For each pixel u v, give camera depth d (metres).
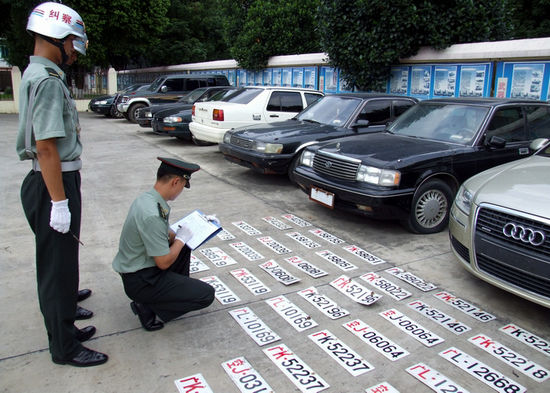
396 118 6.68
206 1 30.11
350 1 10.11
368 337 3.15
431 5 9.37
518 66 8.18
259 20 15.55
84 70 23.67
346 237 5.10
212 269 4.22
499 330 3.26
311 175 5.59
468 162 5.23
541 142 4.68
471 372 2.78
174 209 6.07
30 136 2.52
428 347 3.04
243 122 9.13
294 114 9.59
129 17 22.36
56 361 2.80
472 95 8.99
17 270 4.15
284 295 3.74
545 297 3.12
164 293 3.01
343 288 3.84
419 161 4.91
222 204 6.34
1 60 30.20
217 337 3.13
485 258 3.52
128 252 2.99
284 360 2.88
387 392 2.60
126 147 11.09
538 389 2.63
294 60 14.05
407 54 10.18
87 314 3.35
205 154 10.19
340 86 12.21
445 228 5.39
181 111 11.28
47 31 2.52
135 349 2.98
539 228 3.11
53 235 2.60
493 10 9.68
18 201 6.32
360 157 5.08
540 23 16.98
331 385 2.65
